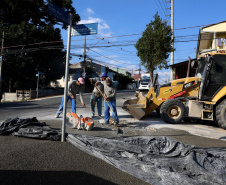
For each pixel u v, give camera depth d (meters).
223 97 5.94
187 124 6.18
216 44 14.43
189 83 6.38
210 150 2.79
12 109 9.30
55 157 2.64
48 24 27.83
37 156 2.64
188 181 1.96
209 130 5.32
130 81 54.78
